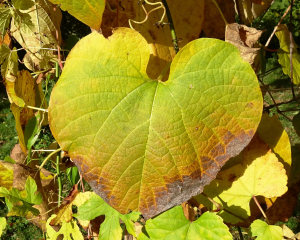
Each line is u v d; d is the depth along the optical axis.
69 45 0.50
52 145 0.49
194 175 0.29
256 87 0.29
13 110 0.37
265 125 0.36
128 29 0.29
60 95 0.28
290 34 0.37
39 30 0.44
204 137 0.29
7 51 0.40
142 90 0.29
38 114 0.43
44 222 0.41
